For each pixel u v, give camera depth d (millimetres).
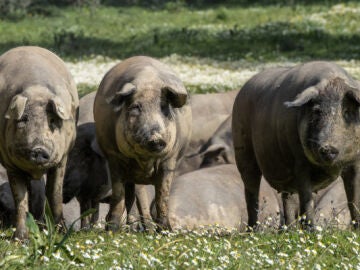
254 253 31719
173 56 109000
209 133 61594
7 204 45531
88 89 76188
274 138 40969
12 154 36625
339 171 39000
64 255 30500
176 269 28938
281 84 41250
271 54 113188
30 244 33969
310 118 37531
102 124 40312
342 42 121625
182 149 42031
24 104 35375
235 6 172125
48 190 39000
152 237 33938
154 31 139125
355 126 37812
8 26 144250
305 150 37906
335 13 145125
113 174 40781
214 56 111625
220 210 46375
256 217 45281
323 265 31219
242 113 44875
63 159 38688
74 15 161625
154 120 37438
